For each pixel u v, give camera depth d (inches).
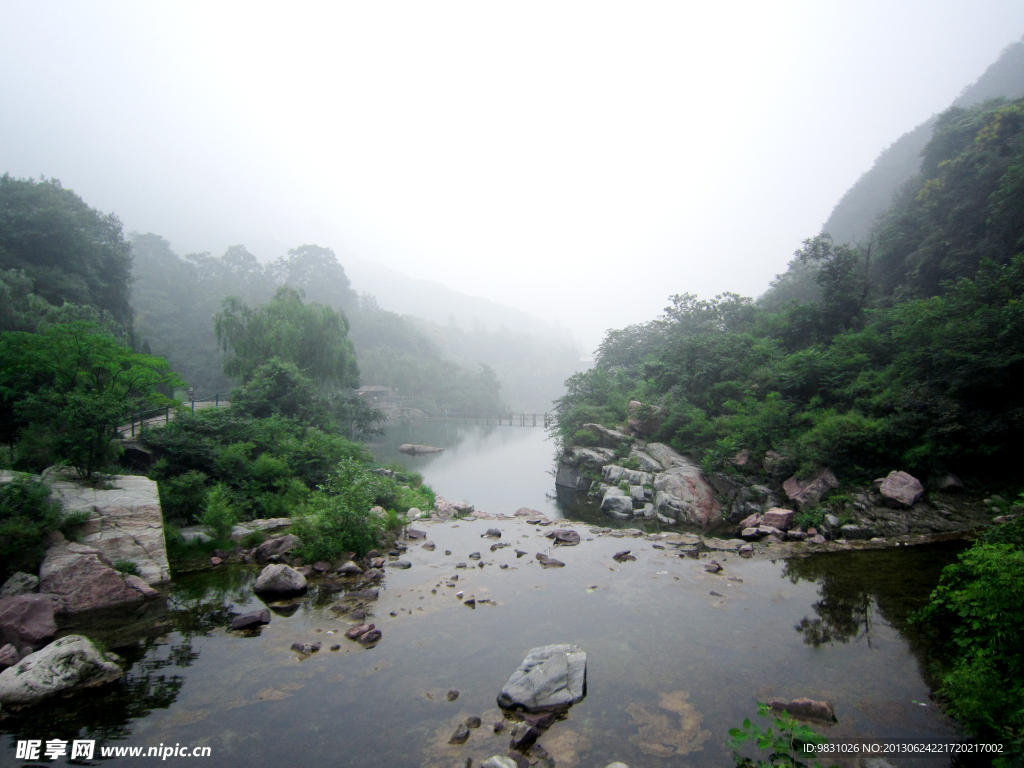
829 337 878.4
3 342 463.8
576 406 1033.5
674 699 219.3
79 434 412.5
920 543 451.5
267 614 299.7
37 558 319.0
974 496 504.4
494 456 1408.7
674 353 980.6
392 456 1416.1
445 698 220.4
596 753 184.5
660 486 689.6
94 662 232.8
